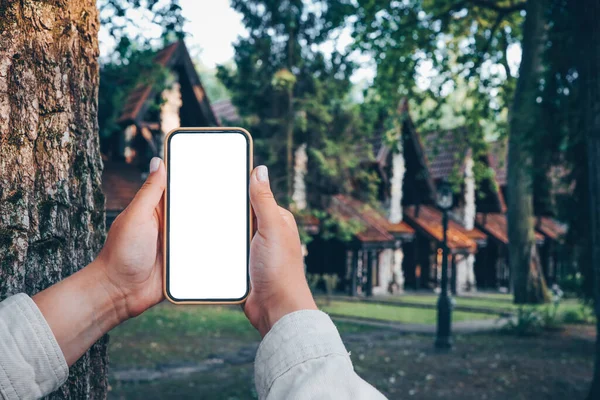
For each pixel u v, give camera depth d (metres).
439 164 31.80
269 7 20.23
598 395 8.16
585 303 12.44
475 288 33.38
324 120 21.23
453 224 32.75
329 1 19.25
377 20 19.05
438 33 19.92
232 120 27.20
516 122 12.62
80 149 1.28
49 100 1.20
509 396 9.16
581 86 7.93
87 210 1.28
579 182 10.86
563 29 9.93
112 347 12.26
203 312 19.03
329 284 23.75
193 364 10.88
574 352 13.32
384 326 17.34
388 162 29.52
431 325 18.00
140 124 20.86
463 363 11.69
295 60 21.02
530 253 23.81
